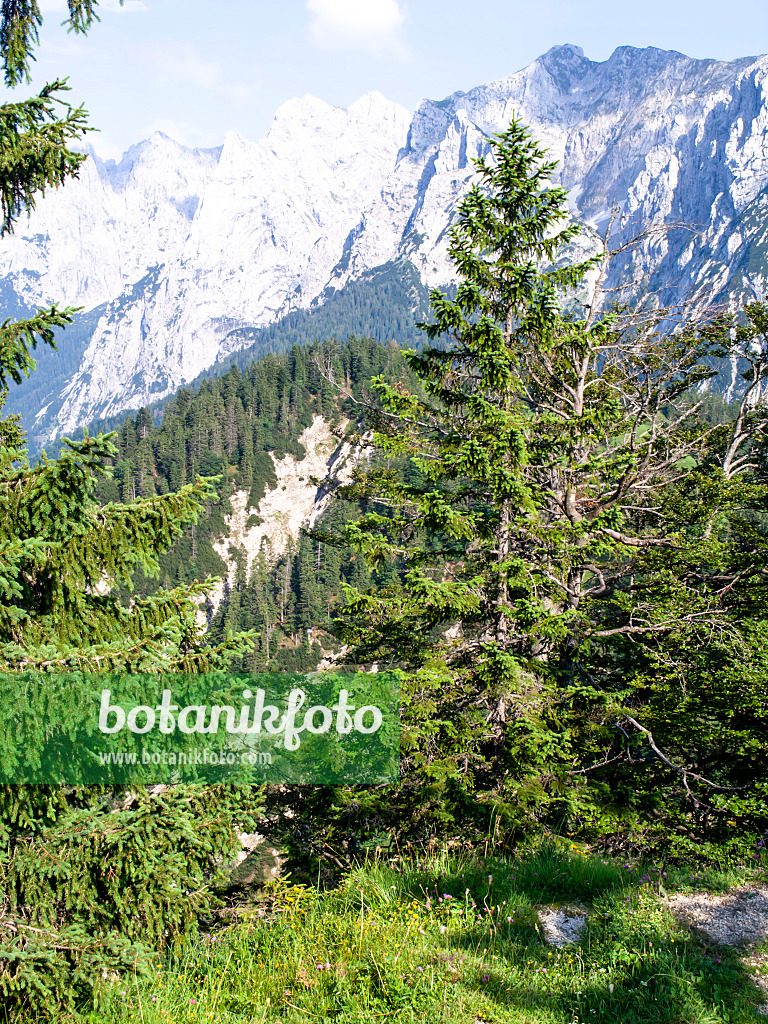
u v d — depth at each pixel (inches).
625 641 776.3
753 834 584.7
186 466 6722.4
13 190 313.0
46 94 298.8
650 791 658.8
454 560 681.6
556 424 660.7
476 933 302.5
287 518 6481.3
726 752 714.8
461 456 583.2
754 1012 240.4
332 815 582.2
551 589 650.2
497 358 589.9
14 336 288.8
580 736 642.8
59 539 289.6
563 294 652.7
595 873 348.2
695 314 951.6
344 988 271.1
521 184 614.2
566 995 262.5
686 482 1013.2
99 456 285.9
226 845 311.6
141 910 301.7
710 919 297.7
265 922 337.1
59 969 265.9
